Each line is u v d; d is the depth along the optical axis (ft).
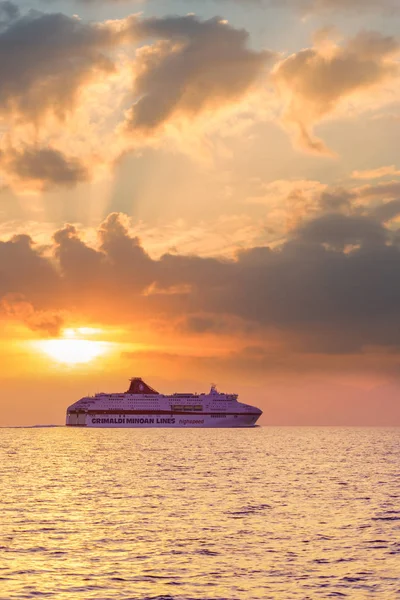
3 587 206.28
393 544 263.29
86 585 208.74
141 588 206.18
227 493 423.64
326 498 399.65
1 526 300.20
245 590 204.44
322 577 217.56
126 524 305.73
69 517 325.01
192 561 236.22
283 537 276.41
